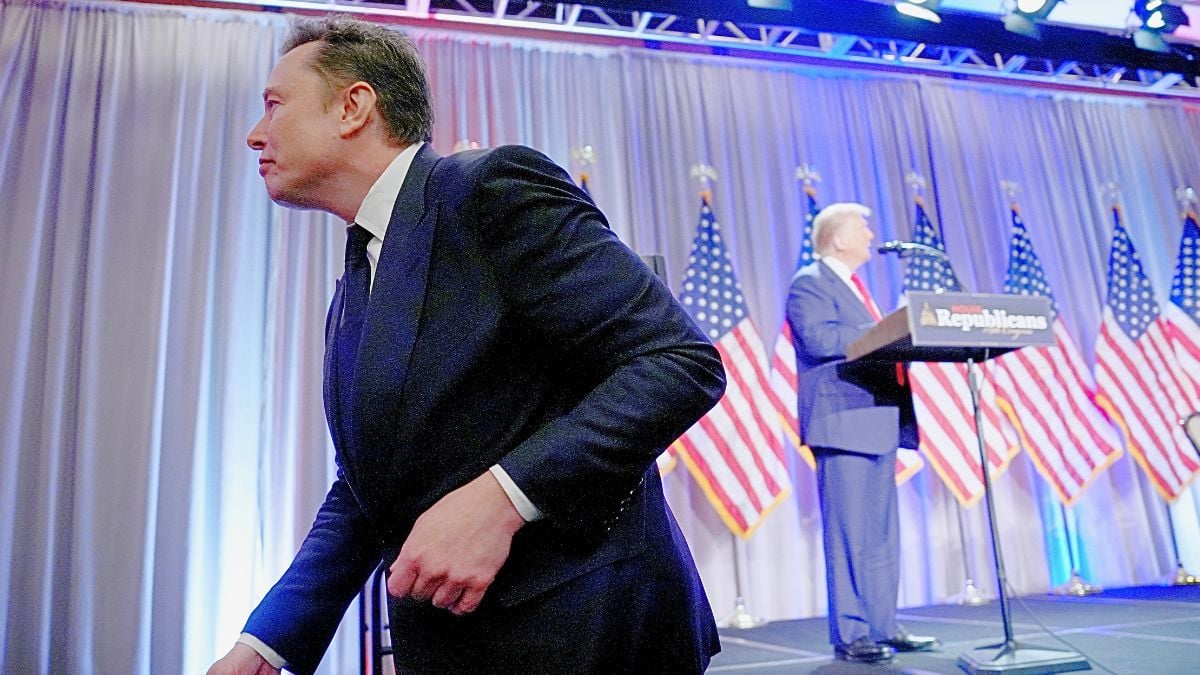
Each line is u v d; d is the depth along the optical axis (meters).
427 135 0.85
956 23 4.66
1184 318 5.32
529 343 0.71
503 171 0.70
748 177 4.84
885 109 5.25
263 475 3.84
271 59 4.34
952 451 4.55
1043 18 4.34
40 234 3.83
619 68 4.86
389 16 4.51
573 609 0.66
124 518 3.59
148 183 3.99
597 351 0.68
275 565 3.76
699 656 0.74
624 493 0.66
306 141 0.79
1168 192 5.65
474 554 0.61
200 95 4.16
